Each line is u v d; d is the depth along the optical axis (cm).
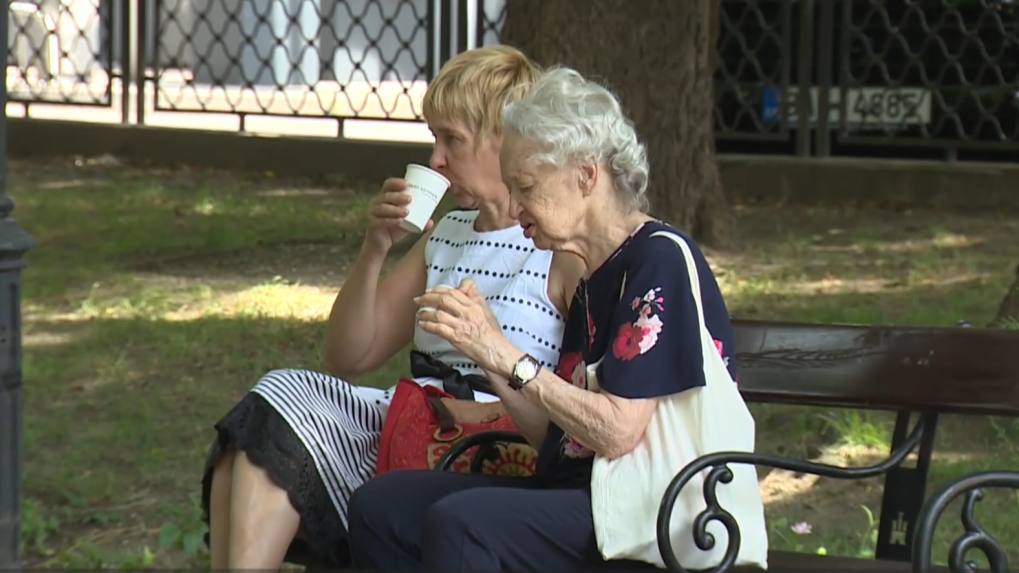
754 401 1135
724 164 3906
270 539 1020
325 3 5812
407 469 1055
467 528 928
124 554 1466
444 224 1173
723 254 2991
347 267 2916
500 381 1022
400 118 4219
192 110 4525
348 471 1062
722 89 4012
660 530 888
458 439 1081
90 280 2773
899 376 1099
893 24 3900
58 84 4744
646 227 959
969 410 1072
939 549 1457
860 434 1812
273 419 1036
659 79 2861
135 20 4672
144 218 3425
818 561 1017
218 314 2497
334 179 4212
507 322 1105
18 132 4672
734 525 898
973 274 2805
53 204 3641
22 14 4953
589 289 969
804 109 3928
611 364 918
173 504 1617
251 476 1022
